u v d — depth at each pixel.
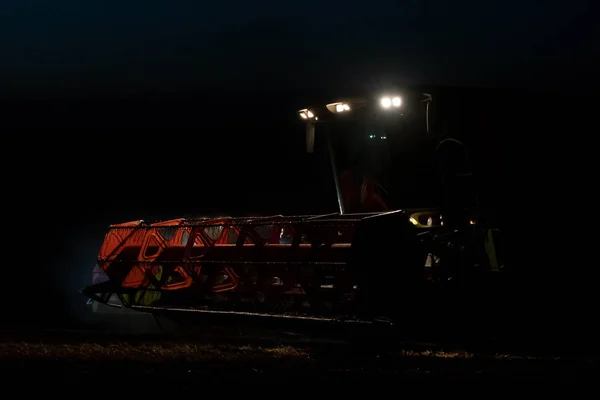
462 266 13.38
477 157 13.46
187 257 15.41
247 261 14.40
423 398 8.02
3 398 8.13
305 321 13.30
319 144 15.73
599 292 13.76
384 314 12.67
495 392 8.30
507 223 13.41
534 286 13.44
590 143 14.41
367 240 12.73
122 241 16.64
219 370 10.20
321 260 13.29
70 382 9.10
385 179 14.73
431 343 13.41
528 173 13.70
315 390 8.48
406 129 14.13
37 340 14.34
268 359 11.62
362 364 11.07
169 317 15.47
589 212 14.04
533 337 13.31
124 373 9.85
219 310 14.70
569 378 9.28
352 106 14.98
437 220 14.68
